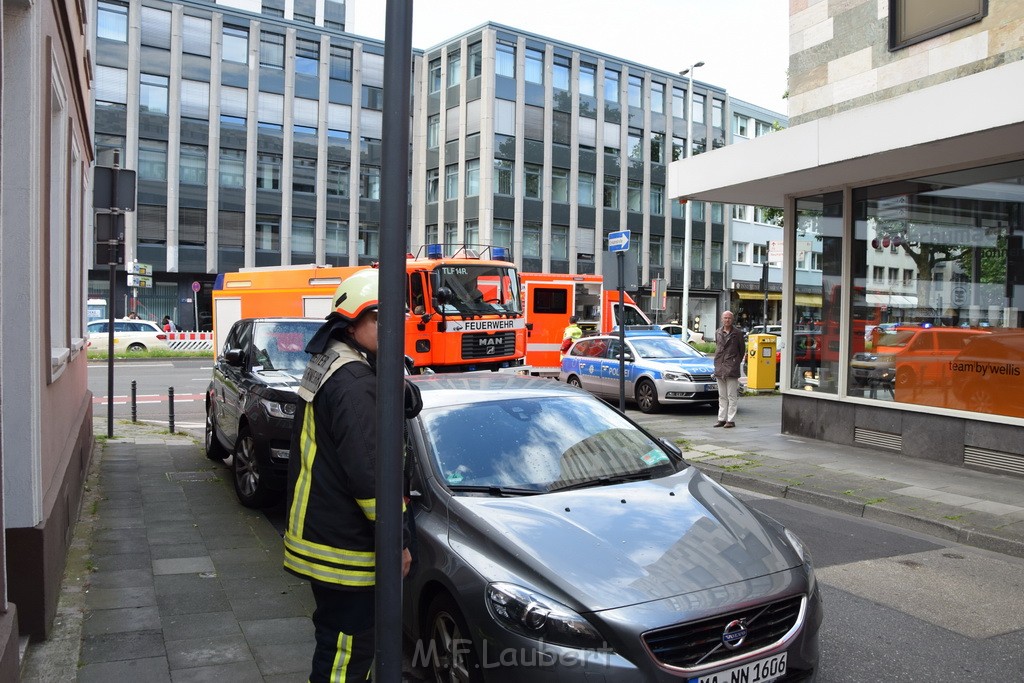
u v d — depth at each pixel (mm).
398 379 2412
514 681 3217
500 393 5035
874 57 10406
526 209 41156
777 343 19359
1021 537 6430
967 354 9367
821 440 11383
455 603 3615
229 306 15523
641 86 46000
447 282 13445
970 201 9375
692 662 3180
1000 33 8875
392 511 2418
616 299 23203
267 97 39750
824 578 5715
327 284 13500
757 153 10586
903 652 4418
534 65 41406
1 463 3316
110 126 36312
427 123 43875
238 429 7785
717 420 13219
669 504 4090
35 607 4121
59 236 5840
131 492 8000
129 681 3807
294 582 5332
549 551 3525
